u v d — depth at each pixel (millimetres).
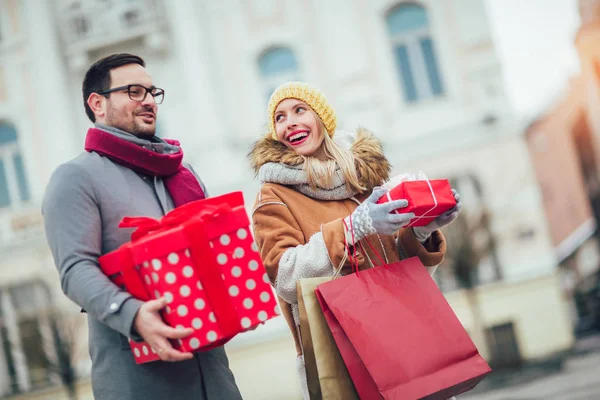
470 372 2426
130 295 2111
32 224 18219
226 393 2471
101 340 2371
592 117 24406
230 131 18125
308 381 2455
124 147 2465
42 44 18703
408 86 18016
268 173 2785
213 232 2135
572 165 28719
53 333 16062
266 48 18375
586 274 28828
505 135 17484
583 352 16875
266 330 16391
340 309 2387
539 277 16828
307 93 2904
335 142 2951
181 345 2068
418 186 2441
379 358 2338
